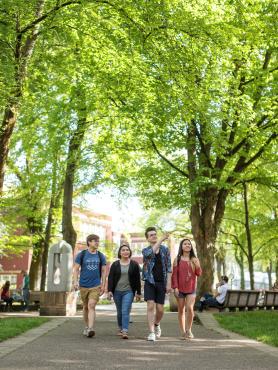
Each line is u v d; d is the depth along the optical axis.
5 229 32.72
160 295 10.04
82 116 22.64
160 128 21.33
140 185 25.62
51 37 16.55
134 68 16.20
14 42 15.28
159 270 10.06
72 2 15.23
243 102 18.73
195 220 22.67
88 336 10.05
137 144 24.16
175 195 24.44
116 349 8.14
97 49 16.94
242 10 17.86
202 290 22.05
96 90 20.27
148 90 17.45
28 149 28.41
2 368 6.06
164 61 15.63
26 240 33.00
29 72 16.66
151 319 9.84
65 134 24.38
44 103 23.56
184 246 10.49
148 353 7.75
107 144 24.48
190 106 16.77
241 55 18.27
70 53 17.97
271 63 21.78
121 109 20.33
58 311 18.12
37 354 7.34
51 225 33.38
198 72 16.64
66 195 26.20
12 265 56.94
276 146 24.34
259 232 34.78
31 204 31.50
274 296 25.17
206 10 15.49
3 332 9.87
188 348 8.51
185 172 24.88
